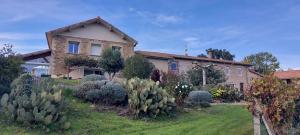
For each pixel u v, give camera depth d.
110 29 34.56
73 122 10.39
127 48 35.38
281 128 6.86
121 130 10.19
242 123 12.45
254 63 75.62
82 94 14.05
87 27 33.59
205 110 16.14
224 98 24.73
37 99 9.82
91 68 31.83
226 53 70.94
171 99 13.75
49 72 30.77
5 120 9.70
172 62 40.44
